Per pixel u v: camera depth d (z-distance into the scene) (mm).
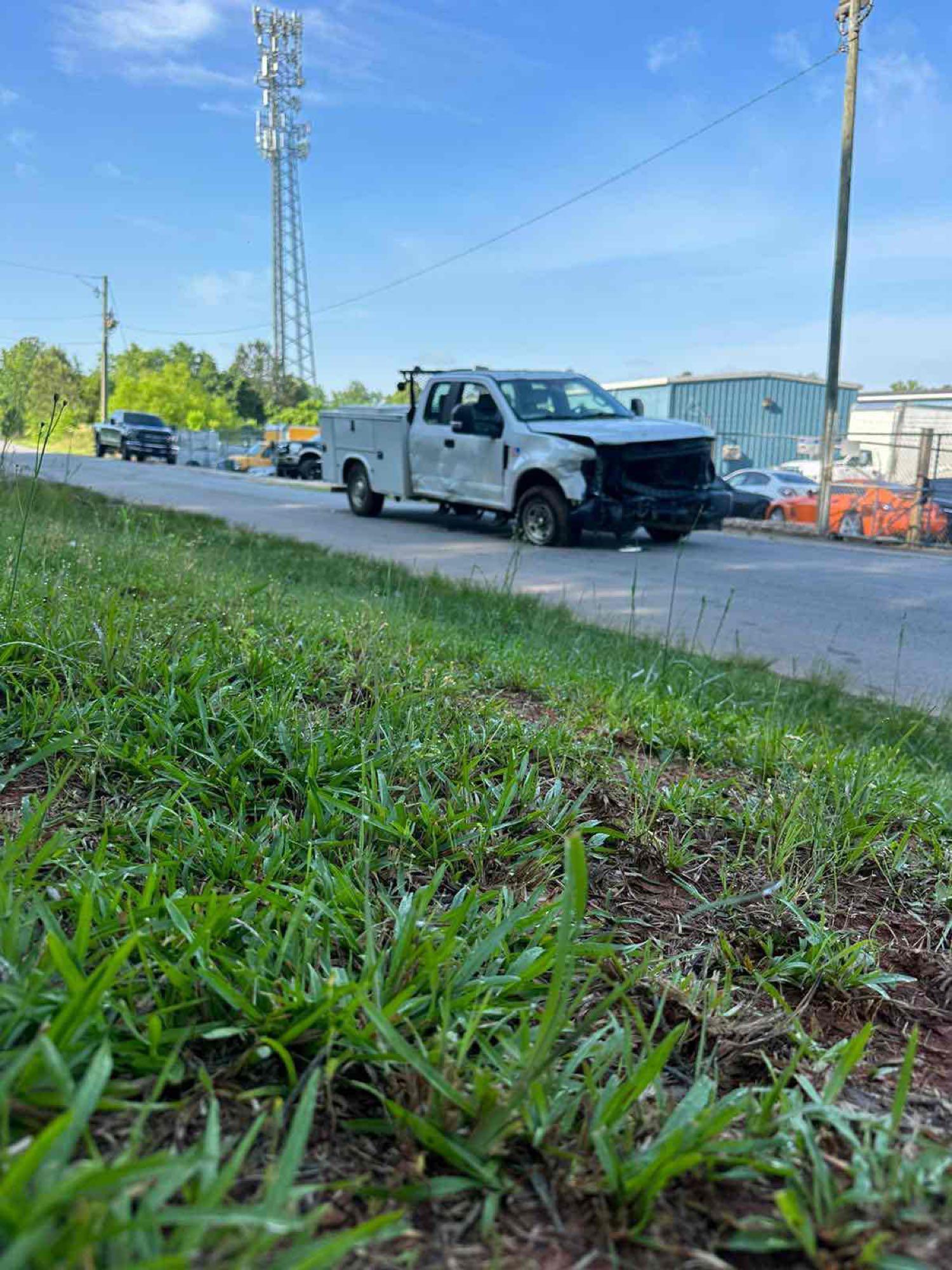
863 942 1877
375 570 8273
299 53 73000
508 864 2064
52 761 2166
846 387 40781
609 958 1712
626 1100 1209
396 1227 1008
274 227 78125
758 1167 1144
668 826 2453
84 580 4012
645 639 6211
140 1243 844
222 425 71625
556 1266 1013
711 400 39375
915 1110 1392
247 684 2889
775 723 3859
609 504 11500
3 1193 818
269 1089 1201
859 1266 1012
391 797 2236
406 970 1447
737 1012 1606
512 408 12391
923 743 4637
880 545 15312
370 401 80812
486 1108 1178
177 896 1553
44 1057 1007
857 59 16844
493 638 5379
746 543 13906
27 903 1479
